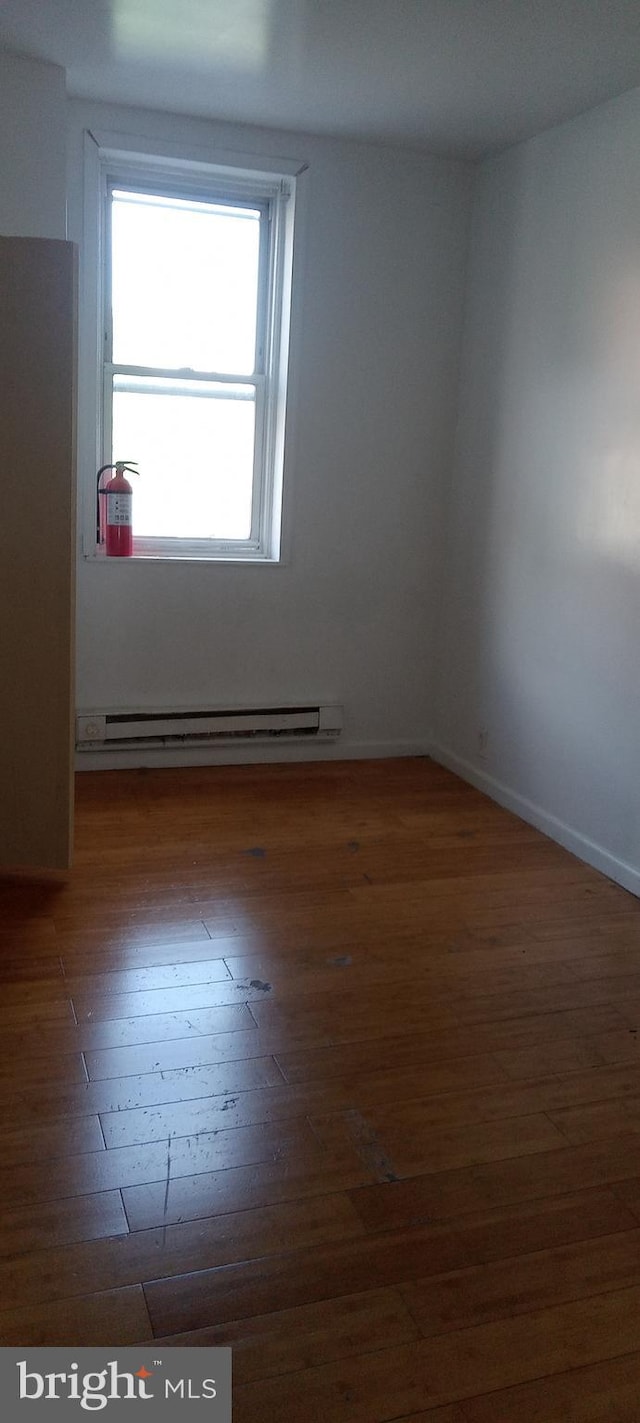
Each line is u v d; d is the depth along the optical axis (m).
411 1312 1.56
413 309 4.15
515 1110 2.08
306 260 3.94
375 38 2.90
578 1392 1.44
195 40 2.99
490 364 4.03
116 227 3.85
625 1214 1.80
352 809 3.88
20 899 2.92
